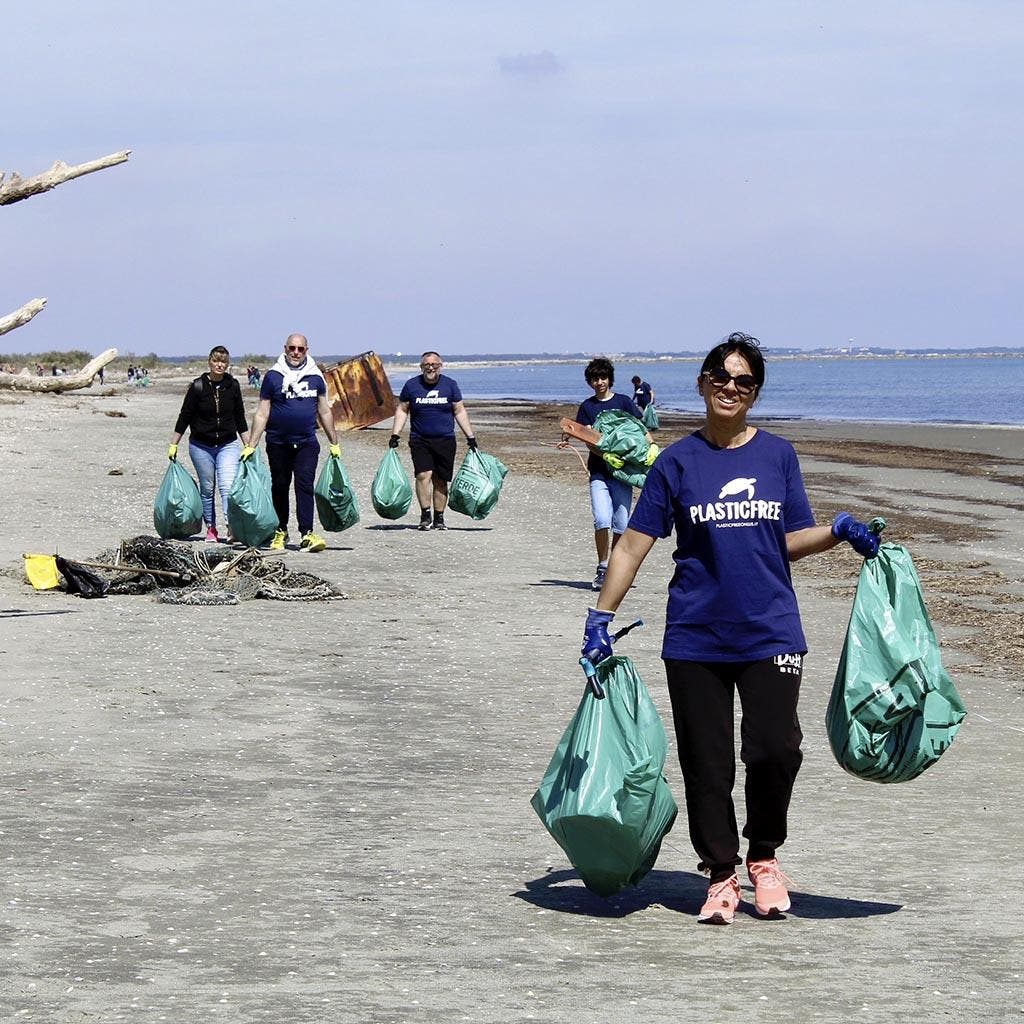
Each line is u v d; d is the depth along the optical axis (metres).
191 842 6.41
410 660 11.08
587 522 21.41
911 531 20.75
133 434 43.09
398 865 6.14
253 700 9.55
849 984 4.67
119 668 10.45
